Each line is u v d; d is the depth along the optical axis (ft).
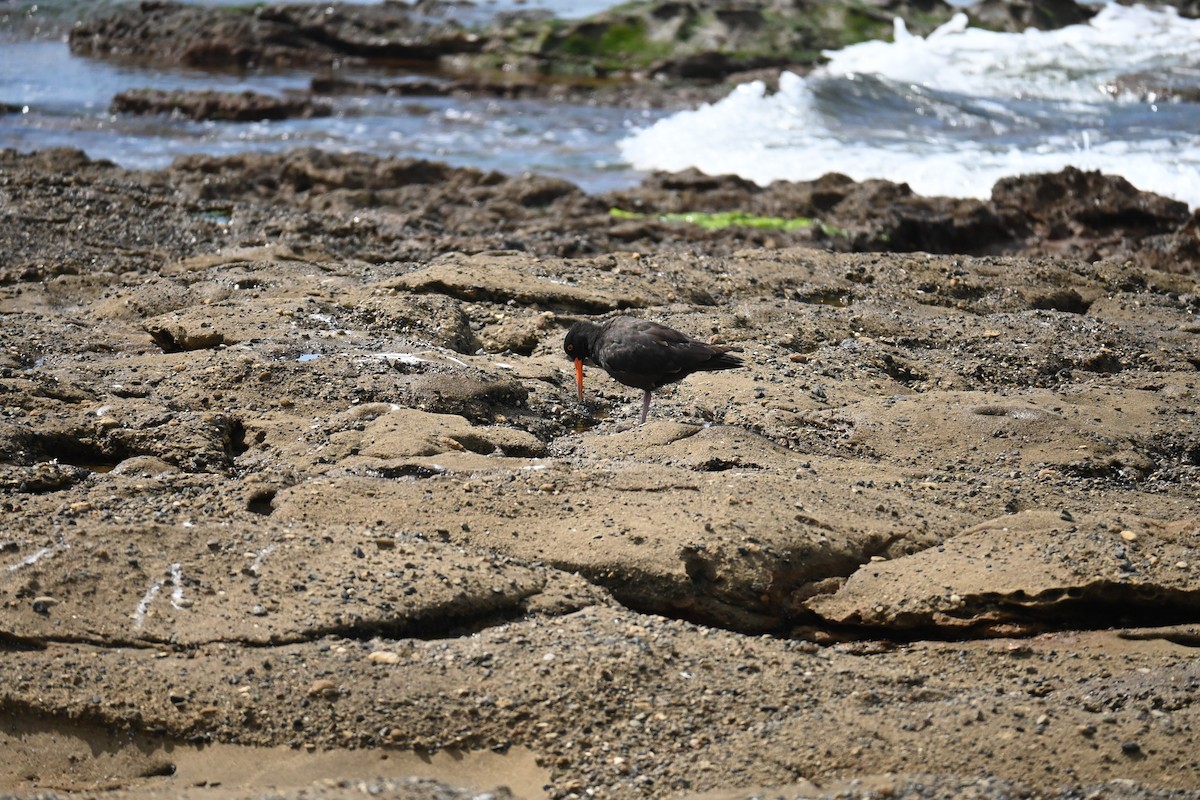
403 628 36.24
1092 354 61.52
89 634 35.19
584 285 68.95
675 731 32.58
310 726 32.58
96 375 53.72
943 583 38.63
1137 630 37.58
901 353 61.21
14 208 89.92
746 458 46.93
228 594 36.91
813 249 77.97
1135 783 30.01
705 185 111.45
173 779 31.65
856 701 33.63
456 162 131.23
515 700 33.24
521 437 48.57
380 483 43.52
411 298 62.95
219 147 136.26
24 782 31.50
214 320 60.03
